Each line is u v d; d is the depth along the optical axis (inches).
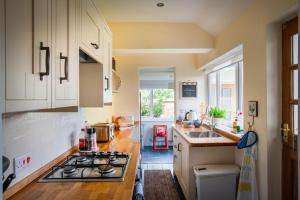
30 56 31.9
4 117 43.0
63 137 71.8
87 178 51.3
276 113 72.9
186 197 103.8
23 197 43.3
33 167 53.1
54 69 39.9
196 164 98.0
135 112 164.7
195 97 167.3
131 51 126.1
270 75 72.9
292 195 69.3
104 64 82.7
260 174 77.1
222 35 112.2
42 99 35.3
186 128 136.0
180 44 121.0
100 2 95.5
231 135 103.3
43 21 35.8
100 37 75.9
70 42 48.2
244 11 88.4
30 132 52.1
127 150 80.4
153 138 226.5
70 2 48.2
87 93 80.3
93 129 82.5
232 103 126.1
